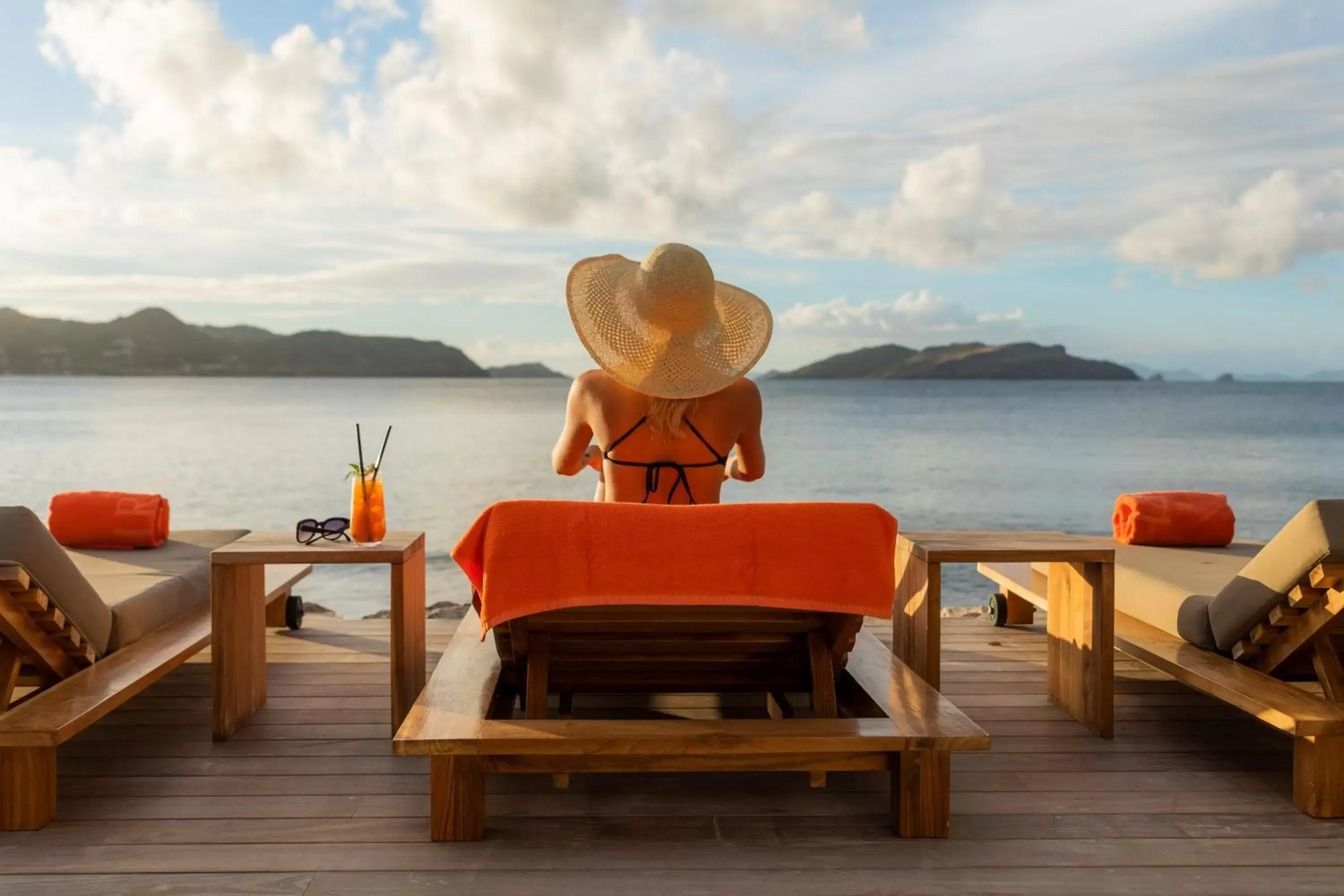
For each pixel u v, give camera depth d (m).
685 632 2.47
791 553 2.24
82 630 2.71
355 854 2.17
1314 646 2.61
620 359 2.84
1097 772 2.72
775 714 3.01
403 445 28.80
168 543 4.24
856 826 2.34
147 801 2.47
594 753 2.17
